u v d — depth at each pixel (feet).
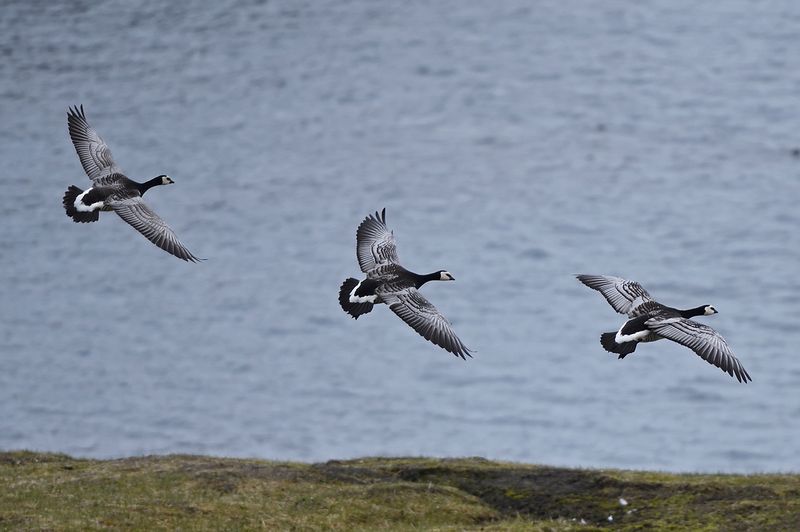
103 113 477.77
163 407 265.13
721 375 292.61
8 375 280.10
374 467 113.09
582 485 106.32
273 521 93.86
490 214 426.51
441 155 489.67
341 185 448.24
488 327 331.57
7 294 332.60
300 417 263.49
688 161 472.44
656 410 272.10
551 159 485.97
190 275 359.05
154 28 571.28
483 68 602.03
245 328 322.14
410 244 397.19
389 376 293.23
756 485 102.27
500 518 99.86
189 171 447.83
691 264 369.91
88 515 91.56
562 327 331.36
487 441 252.01
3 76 490.08
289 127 505.25
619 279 76.23
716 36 641.40
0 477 106.52
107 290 341.00
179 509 94.73
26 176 404.57
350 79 568.82
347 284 76.02
